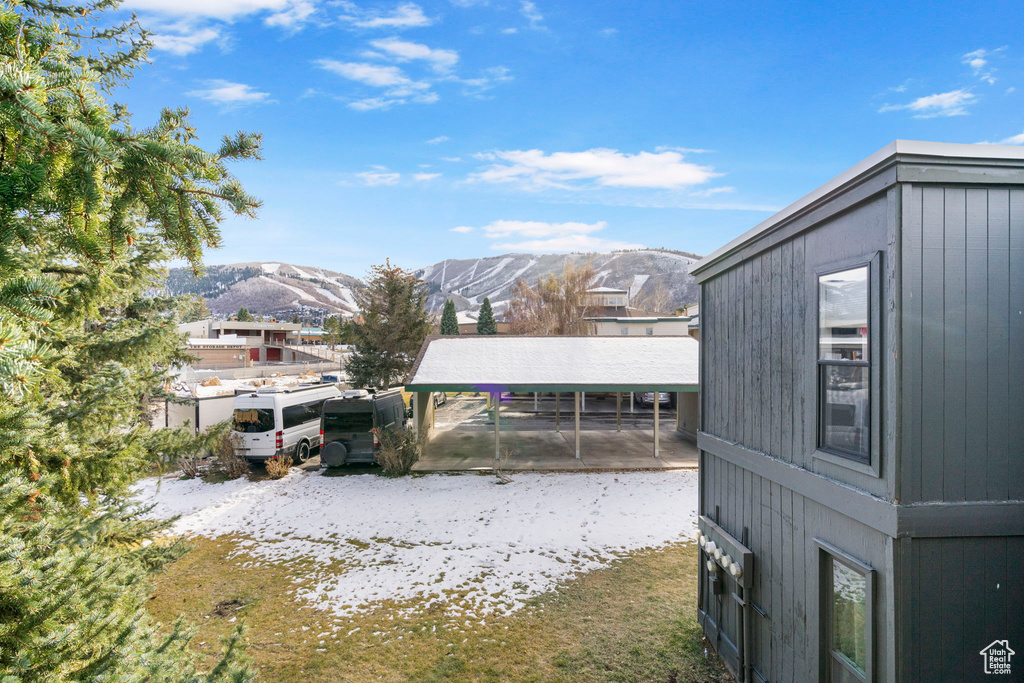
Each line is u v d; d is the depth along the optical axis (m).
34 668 2.34
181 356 11.34
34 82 1.75
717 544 6.25
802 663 4.61
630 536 9.97
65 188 2.04
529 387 14.89
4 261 2.22
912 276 3.42
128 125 2.08
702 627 6.73
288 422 15.41
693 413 19.05
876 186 3.57
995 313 3.51
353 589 7.97
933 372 3.44
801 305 4.65
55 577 2.51
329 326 78.94
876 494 3.61
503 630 6.85
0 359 1.83
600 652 6.35
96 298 4.52
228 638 3.50
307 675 5.97
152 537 4.61
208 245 2.35
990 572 3.47
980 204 3.50
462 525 10.59
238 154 2.27
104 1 3.93
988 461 3.47
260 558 9.11
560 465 15.09
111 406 4.18
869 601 3.65
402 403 19.34
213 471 14.52
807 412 4.53
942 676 3.43
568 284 44.25
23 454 2.97
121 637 2.59
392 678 5.92
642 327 42.88
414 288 30.72
